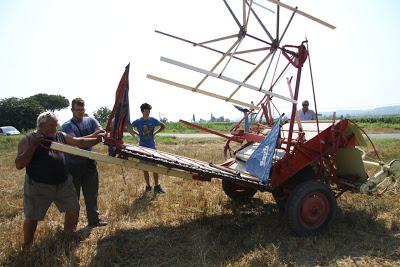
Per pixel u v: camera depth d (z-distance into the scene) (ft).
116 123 15.52
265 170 17.04
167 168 17.29
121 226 18.97
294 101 17.43
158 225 19.29
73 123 18.80
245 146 22.80
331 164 19.34
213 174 16.66
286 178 18.10
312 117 31.63
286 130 20.98
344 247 16.51
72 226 17.65
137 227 19.04
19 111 205.98
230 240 17.34
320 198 17.98
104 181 30.12
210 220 19.95
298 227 17.43
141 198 24.27
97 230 18.72
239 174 17.95
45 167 15.99
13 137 101.35
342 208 21.20
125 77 14.94
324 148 18.92
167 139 85.87
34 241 16.97
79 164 18.40
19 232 17.88
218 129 145.28
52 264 14.94
